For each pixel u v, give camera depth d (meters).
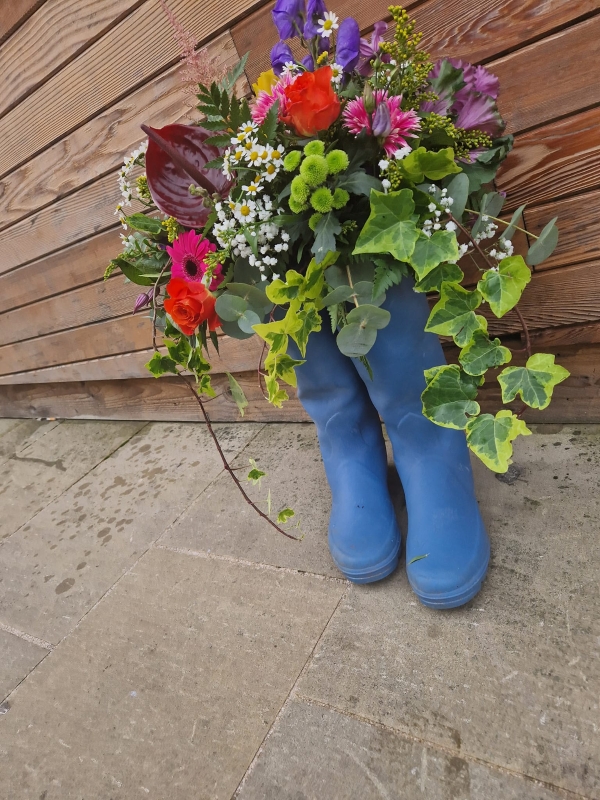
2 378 2.06
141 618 0.95
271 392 0.65
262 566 0.96
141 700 0.80
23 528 1.37
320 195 0.58
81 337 1.67
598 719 0.59
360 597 0.82
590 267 0.87
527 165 0.84
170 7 1.00
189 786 0.67
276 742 0.68
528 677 0.65
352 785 0.61
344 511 0.85
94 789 0.71
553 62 0.77
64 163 1.34
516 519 0.85
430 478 0.80
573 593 0.72
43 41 1.18
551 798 0.55
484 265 0.93
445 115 0.65
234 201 0.63
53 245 1.51
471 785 0.58
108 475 1.49
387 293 0.70
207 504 1.19
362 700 0.69
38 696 0.87
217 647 0.84
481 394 1.09
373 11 0.84
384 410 0.82
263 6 0.91
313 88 0.55
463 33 0.80
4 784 0.75
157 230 0.75
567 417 1.01
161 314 0.79
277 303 0.61
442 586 0.72
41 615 1.05
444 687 0.67
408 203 0.58
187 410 1.61
